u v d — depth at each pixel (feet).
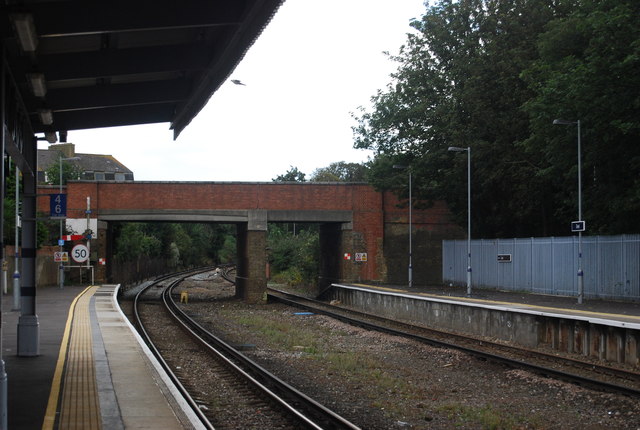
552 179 110.83
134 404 30.71
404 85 140.87
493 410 37.96
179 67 32.65
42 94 30.83
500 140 120.37
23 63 30.83
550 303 88.53
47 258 139.13
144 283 201.98
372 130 143.33
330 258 157.69
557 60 102.83
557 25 101.50
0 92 22.02
